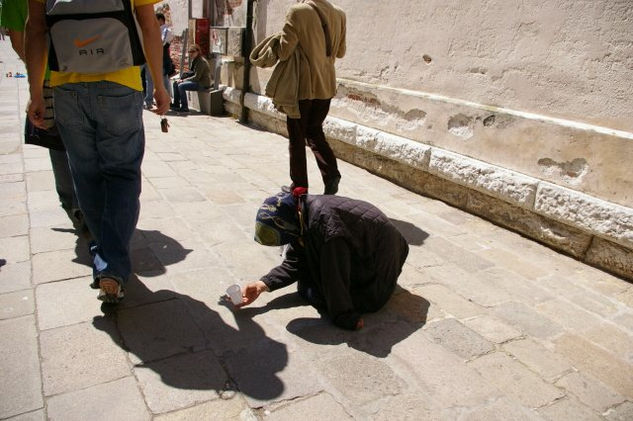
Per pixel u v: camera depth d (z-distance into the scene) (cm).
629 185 334
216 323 259
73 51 225
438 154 470
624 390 230
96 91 238
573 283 334
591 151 353
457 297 304
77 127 246
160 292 285
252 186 490
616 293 324
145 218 389
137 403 200
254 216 409
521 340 263
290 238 259
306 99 407
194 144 666
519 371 238
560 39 368
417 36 495
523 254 376
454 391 220
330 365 231
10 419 188
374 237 264
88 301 268
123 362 223
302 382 219
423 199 492
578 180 363
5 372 212
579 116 363
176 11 1194
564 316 291
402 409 207
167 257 327
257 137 742
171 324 255
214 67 977
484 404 213
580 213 358
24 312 255
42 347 229
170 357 229
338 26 412
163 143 657
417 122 501
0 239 334
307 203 258
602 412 215
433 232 407
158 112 272
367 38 561
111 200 254
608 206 341
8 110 836
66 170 348
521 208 408
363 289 275
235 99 869
